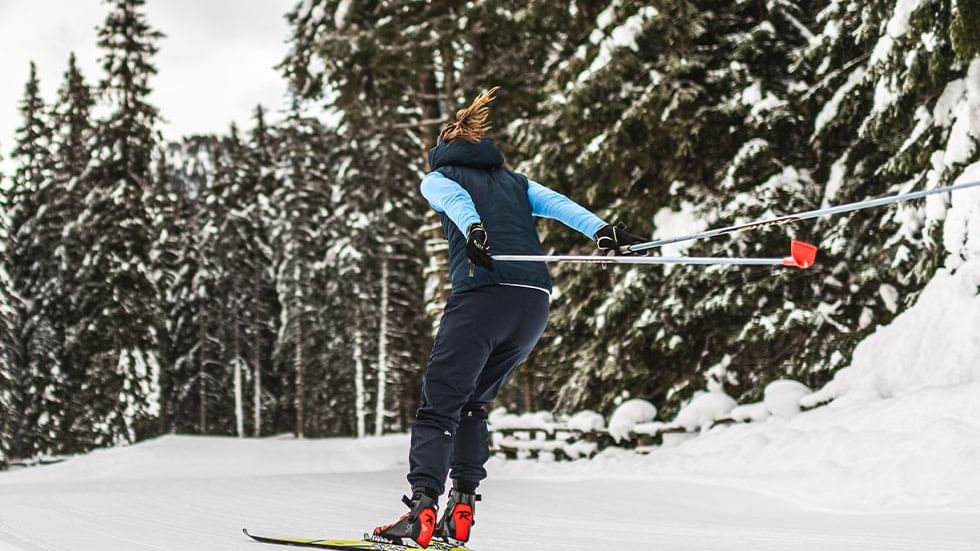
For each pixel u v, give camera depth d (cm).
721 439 945
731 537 434
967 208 840
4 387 2539
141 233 3111
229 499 629
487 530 468
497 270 319
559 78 1266
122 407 3006
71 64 3378
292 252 4172
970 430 639
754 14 1219
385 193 3072
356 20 1611
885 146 1022
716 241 1149
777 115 1114
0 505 560
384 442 2695
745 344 1143
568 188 1301
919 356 858
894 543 404
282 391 4672
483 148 343
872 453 684
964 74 912
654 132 1170
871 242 1078
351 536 404
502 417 1344
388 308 3425
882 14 952
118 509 538
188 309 4406
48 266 3077
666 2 1157
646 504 653
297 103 1698
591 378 1287
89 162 3127
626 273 1212
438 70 1761
